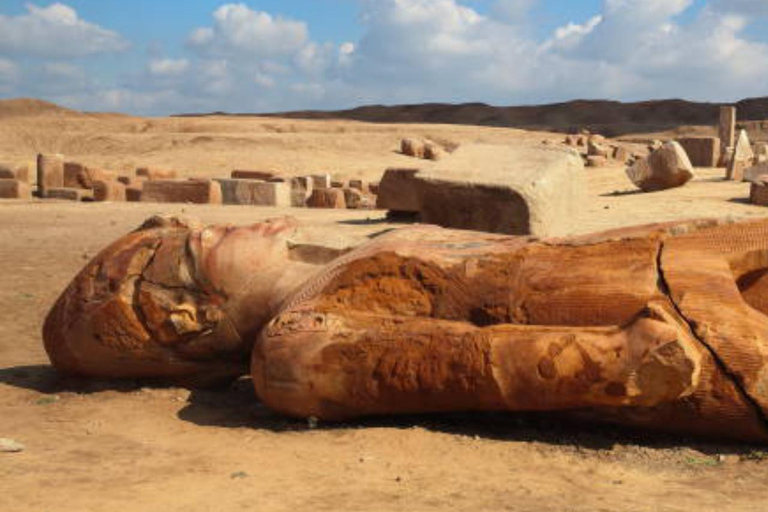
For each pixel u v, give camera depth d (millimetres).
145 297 6484
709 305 4648
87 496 4043
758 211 15781
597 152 34938
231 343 6480
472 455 4820
